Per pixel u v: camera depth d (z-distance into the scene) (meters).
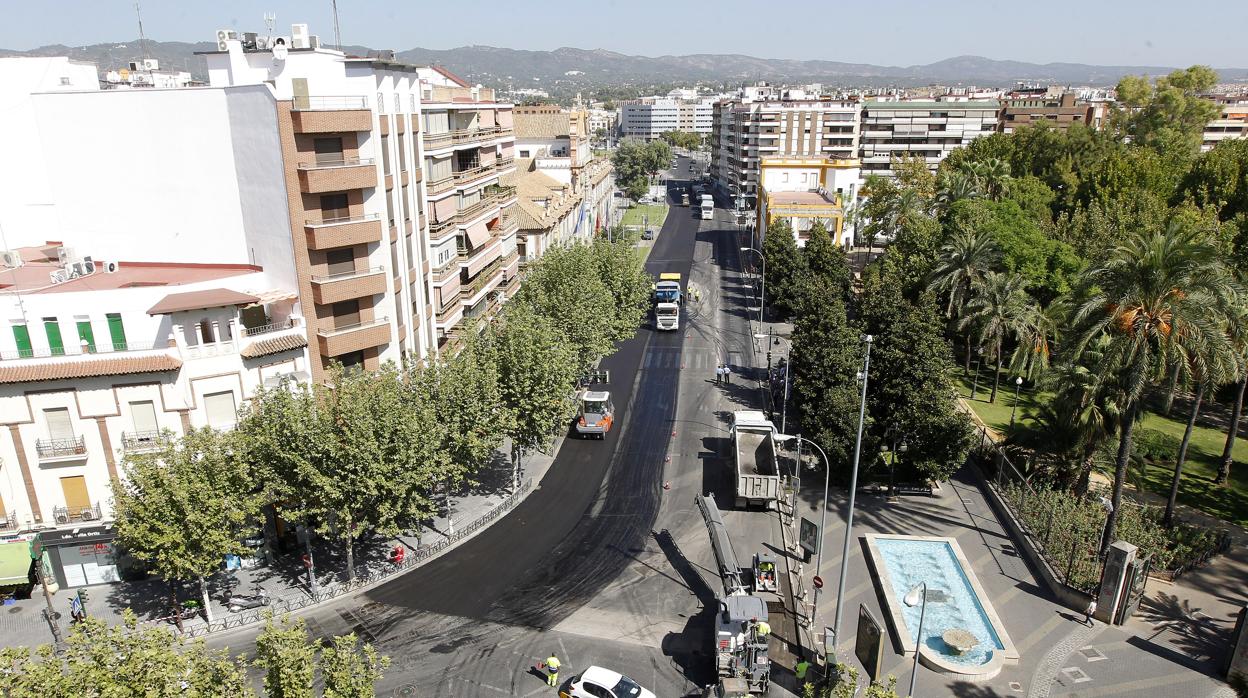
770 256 85.62
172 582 34.97
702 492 45.25
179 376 34.53
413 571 37.22
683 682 29.69
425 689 29.19
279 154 36.84
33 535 34.34
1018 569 37.09
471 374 38.84
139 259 41.69
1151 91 134.38
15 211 44.41
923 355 43.00
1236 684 29.05
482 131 62.44
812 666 30.34
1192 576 36.53
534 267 62.28
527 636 32.38
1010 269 66.38
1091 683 29.34
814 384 48.38
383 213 41.16
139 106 39.09
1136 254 32.38
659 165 198.62
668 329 79.50
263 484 34.44
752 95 199.38
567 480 46.78
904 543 39.38
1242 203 76.06
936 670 30.09
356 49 47.41
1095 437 38.97
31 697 17.38
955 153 110.44
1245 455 49.81
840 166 125.06
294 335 38.22
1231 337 34.94
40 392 33.03
